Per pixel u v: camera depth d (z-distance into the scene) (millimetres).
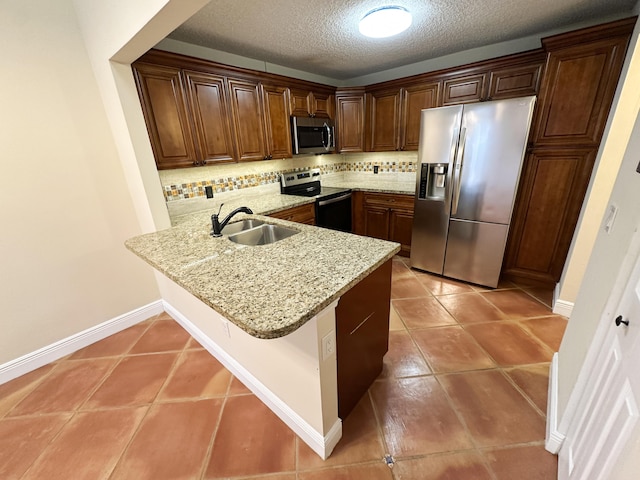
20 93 1624
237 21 2020
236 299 973
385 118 3408
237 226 2088
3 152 1622
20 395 1680
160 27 1285
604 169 1853
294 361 1225
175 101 2129
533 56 2369
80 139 1869
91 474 1251
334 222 3441
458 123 2426
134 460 1300
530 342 1944
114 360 1942
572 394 1128
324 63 3135
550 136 2246
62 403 1614
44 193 1792
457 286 2773
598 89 1998
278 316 864
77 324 2051
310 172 3607
